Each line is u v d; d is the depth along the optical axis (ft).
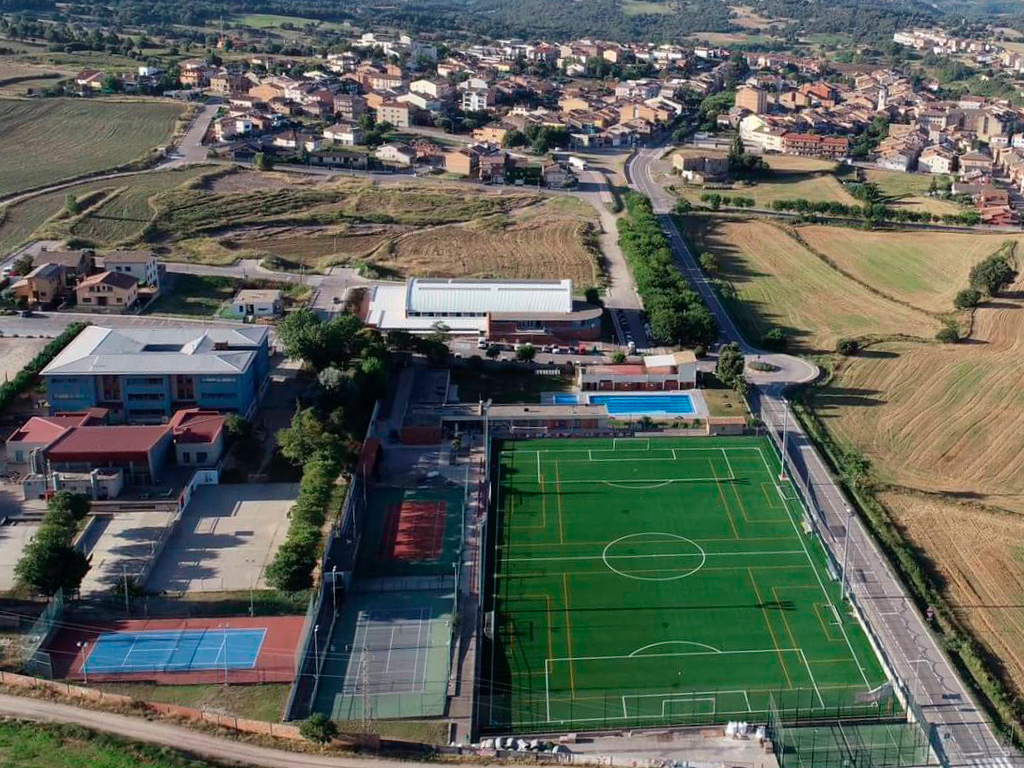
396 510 472.03
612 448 540.93
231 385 536.42
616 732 336.29
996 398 613.11
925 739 331.57
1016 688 357.82
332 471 463.42
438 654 371.97
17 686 337.93
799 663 372.38
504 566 431.84
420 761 315.17
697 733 336.08
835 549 443.73
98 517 447.01
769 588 417.08
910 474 520.83
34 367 579.07
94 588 396.78
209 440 492.95
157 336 579.89
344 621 389.19
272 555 425.69
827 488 498.69
